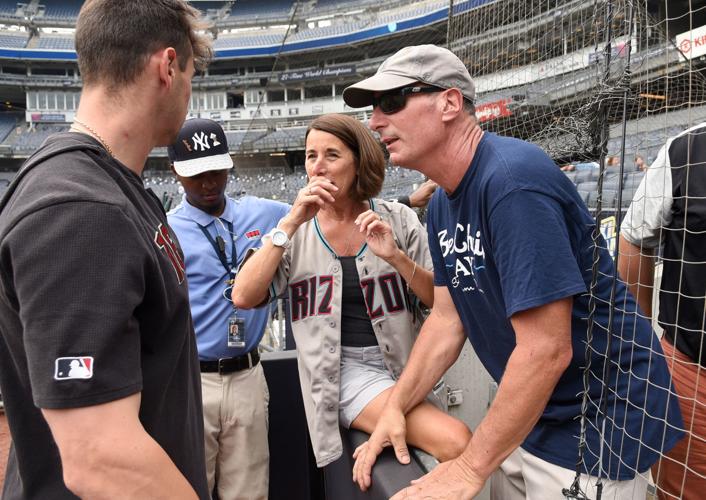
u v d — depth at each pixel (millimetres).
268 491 2145
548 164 992
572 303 1021
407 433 1285
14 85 30625
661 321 1532
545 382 957
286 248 1438
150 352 895
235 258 2117
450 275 1223
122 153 912
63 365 697
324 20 32000
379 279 1431
